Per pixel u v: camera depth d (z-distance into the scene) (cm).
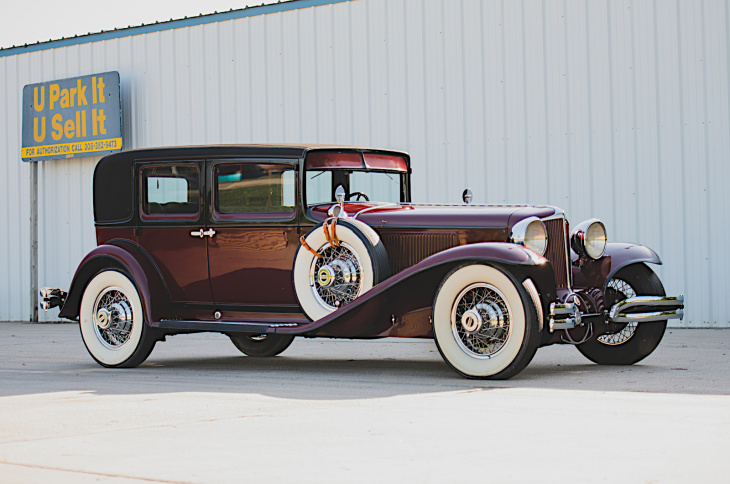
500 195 1016
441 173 1052
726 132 909
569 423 362
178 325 606
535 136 996
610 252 592
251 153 604
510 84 1009
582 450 311
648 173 941
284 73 1159
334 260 566
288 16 1155
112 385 514
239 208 607
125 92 1284
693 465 288
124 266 628
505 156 1013
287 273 592
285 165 594
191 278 622
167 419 387
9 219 1365
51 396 465
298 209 588
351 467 292
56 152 1316
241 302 609
